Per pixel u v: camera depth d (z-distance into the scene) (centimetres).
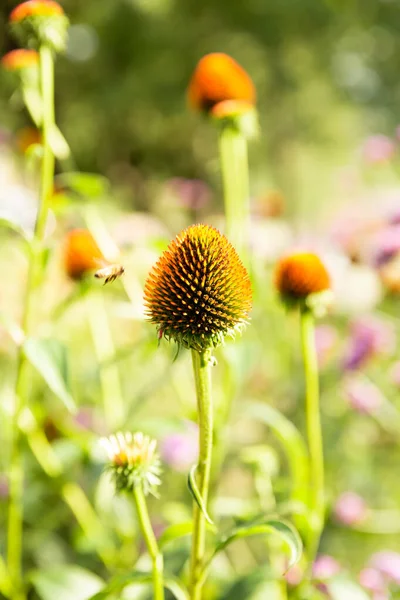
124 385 73
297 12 225
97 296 64
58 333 72
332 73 243
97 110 228
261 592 51
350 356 69
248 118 63
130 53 227
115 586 45
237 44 231
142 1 216
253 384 81
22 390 54
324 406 74
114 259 58
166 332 41
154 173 238
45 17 54
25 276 85
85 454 57
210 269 41
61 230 72
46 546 64
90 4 217
